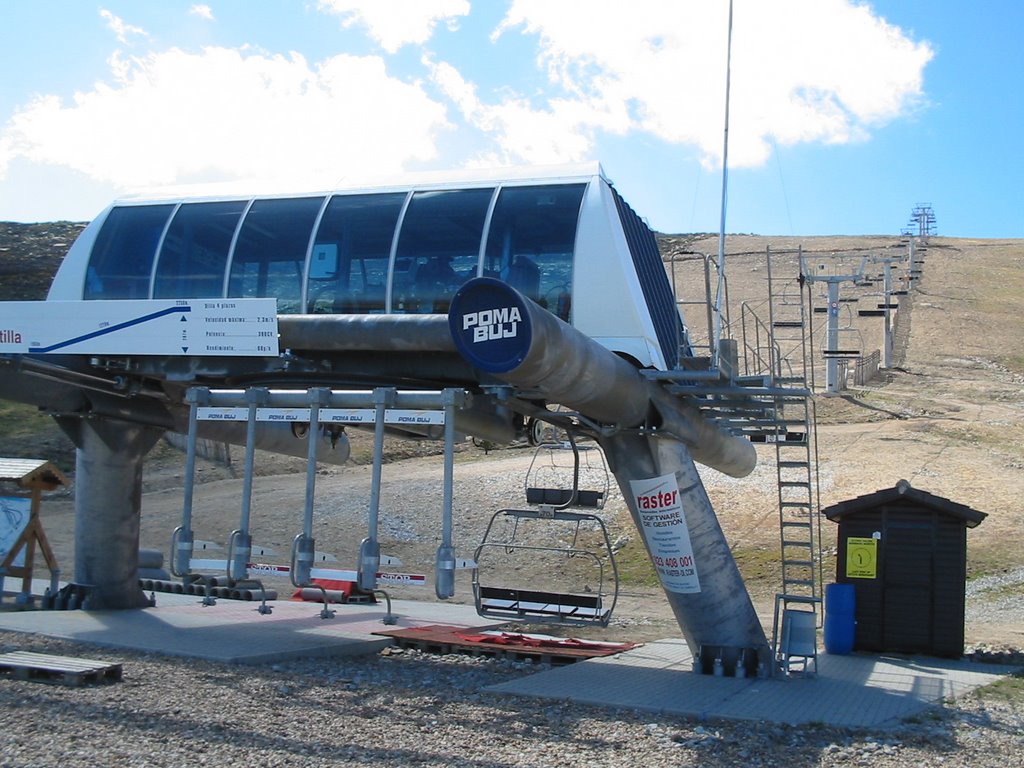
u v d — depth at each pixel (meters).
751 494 30.80
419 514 30.92
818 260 98.94
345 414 10.85
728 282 87.12
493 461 40.00
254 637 12.84
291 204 13.23
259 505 33.09
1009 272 101.62
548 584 24.30
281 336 12.08
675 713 9.34
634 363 11.65
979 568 23.41
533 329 9.23
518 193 12.34
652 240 13.93
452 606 19.62
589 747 8.00
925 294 87.56
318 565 21.00
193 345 11.77
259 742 7.53
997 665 14.26
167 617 14.55
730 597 12.21
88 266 13.89
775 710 9.65
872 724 9.20
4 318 12.45
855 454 36.25
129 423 15.48
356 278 12.54
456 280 12.16
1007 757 8.30
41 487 16.22
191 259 13.36
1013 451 36.66
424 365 12.20
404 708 9.14
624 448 12.27
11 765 6.54
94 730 7.57
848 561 15.27
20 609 15.83
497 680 11.15
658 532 12.25
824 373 56.25
